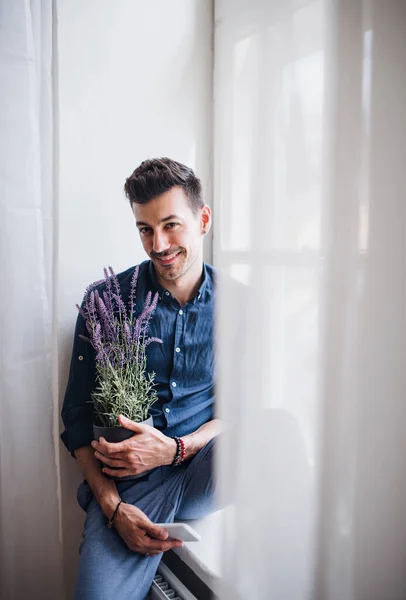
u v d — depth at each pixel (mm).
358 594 587
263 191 593
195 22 1299
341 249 540
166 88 1280
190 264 1090
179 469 1090
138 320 1043
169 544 947
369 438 555
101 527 1003
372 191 517
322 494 589
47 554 1224
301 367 583
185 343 1119
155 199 1038
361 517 573
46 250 1200
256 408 624
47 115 1159
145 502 1035
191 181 1075
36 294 1155
